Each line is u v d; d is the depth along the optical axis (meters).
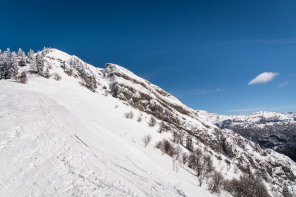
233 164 128.50
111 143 36.22
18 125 25.34
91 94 104.31
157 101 136.62
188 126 133.50
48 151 22.30
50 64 108.50
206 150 114.50
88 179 19.19
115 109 98.50
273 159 167.00
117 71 156.50
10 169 17.30
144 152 47.44
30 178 16.97
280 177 152.62
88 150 26.80
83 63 135.62
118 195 18.02
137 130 76.12
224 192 48.88
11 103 33.22
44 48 134.12
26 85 65.56
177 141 93.56
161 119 126.88
